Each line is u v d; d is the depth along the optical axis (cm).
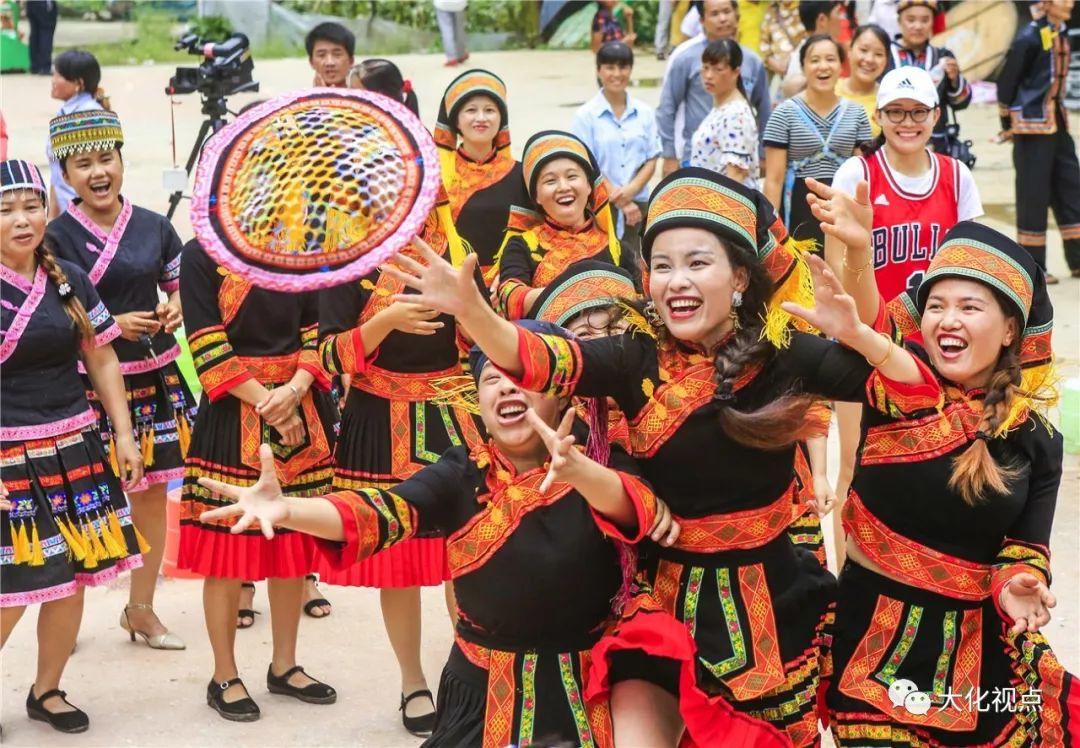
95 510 557
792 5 1249
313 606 665
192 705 574
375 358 549
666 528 378
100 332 578
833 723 420
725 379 377
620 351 385
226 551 554
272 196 345
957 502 405
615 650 382
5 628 546
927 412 406
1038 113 1149
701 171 385
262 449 353
